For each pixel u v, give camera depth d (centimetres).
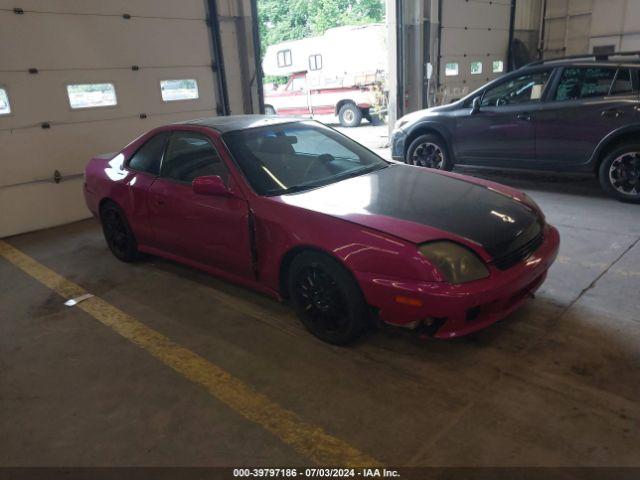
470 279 237
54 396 259
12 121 534
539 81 552
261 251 300
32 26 532
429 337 249
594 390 233
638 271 352
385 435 214
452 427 216
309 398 243
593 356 259
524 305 316
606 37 1212
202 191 308
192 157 349
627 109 483
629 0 1154
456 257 238
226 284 383
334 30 1342
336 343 284
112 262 449
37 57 541
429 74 935
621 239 413
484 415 222
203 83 704
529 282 261
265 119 375
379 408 232
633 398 226
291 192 305
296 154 344
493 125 585
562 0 1255
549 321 296
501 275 244
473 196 296
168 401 248
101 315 346
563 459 195
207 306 348
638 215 471
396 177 332
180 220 349
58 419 241
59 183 580
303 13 2931
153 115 655
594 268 362
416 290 235
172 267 425
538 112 545
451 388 242
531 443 204
